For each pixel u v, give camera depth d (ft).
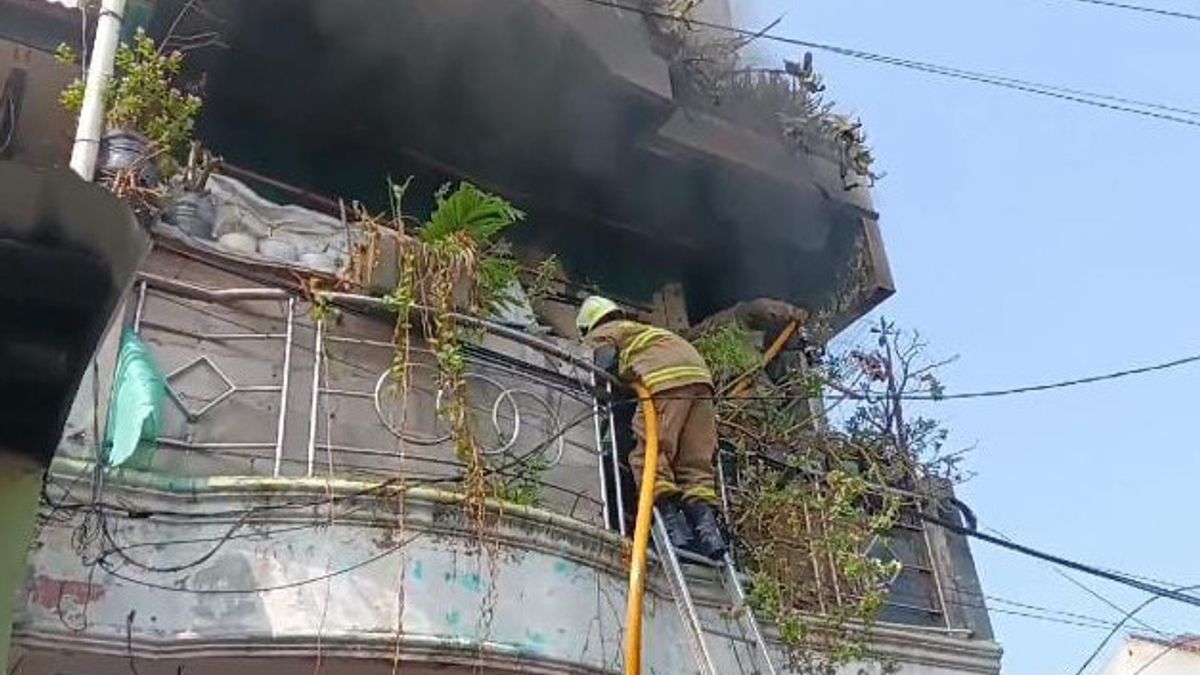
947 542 32.42
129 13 31.48
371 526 22.40
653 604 25.36
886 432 33.55
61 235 14.47
